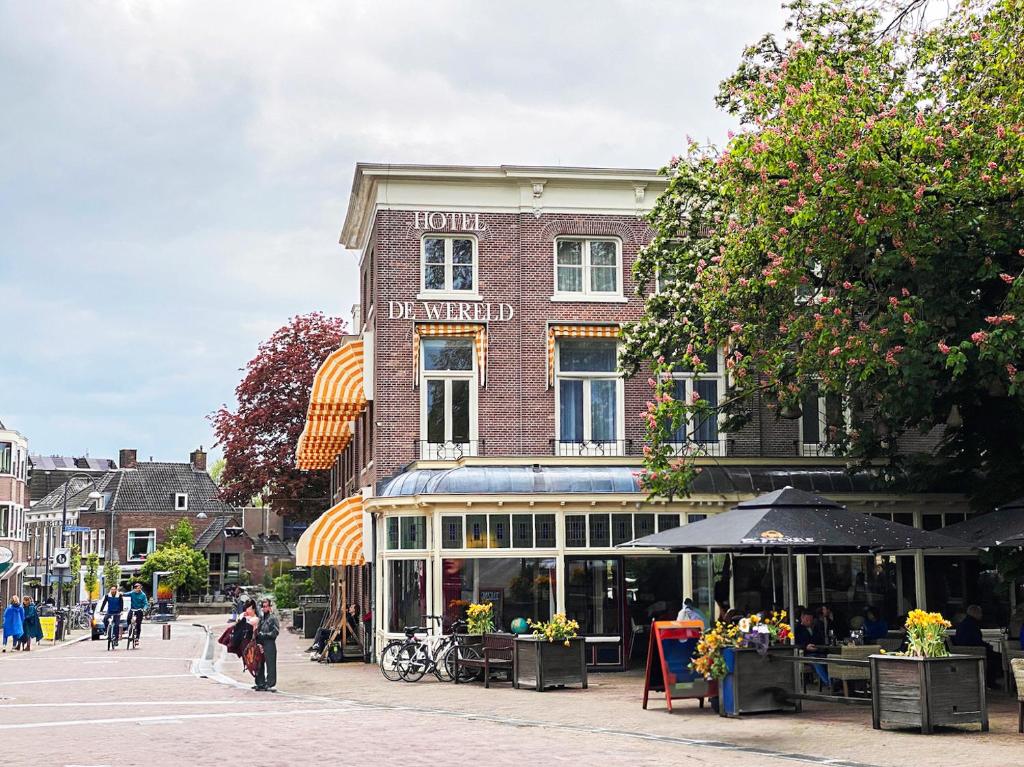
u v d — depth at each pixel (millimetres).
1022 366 19062
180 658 32781
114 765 12367
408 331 28516
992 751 12867
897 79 20312
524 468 26156
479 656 22391
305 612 43219
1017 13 16703
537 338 28875
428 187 28906
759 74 23094
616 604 25328
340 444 38406
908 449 29203
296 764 12297
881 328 18578
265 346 54031
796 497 17828
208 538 91875
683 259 24797
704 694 17328
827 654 18422
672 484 22766
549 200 29266
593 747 13430
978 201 18266
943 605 26562
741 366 21188
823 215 18375
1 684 23703
